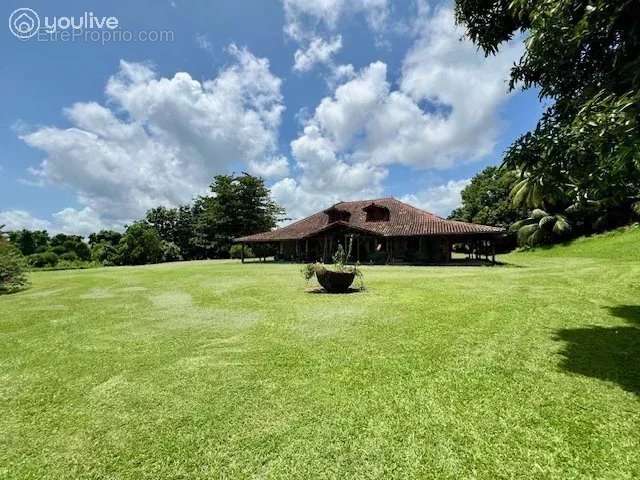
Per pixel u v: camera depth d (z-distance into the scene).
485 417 3.14
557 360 4.43
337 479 2.42
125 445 2.89
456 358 4.62
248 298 10.20
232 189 48.47
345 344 5.41
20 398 3.79
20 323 7.60
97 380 4.24
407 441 2.82
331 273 10.85
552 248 32.25
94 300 10.73
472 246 30.89
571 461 2.52
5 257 14.70
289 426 3.09
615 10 3.75
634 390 3.55
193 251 54.25
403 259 27.83
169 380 4.18
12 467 2.65
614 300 8.01
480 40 6.23
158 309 8.90
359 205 34.44
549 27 4.14
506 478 2.37
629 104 3.16
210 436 2.98
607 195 4.52
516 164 4.52
